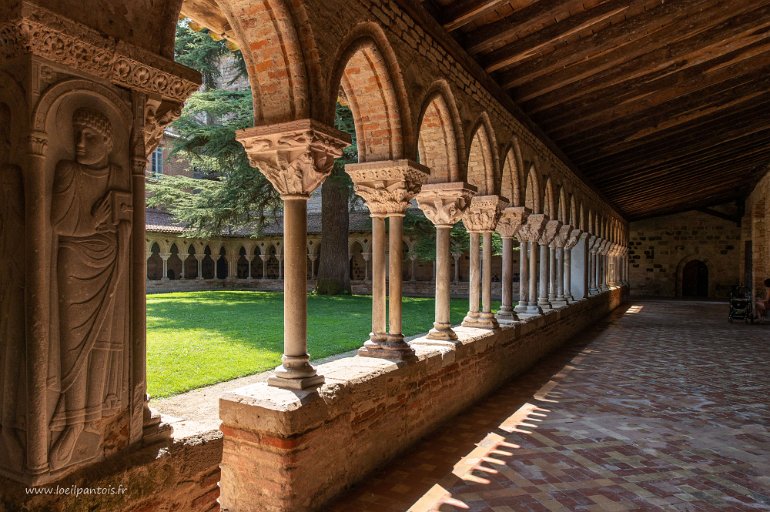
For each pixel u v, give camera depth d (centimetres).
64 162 210
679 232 2691
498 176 722
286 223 379
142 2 236
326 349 869
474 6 536
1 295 211
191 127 1806
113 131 227
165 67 242
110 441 228
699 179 1819
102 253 224
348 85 479
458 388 576
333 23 378
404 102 481
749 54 771
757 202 1845
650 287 2744
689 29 663
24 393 204
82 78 214
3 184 207
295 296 376
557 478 406
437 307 603
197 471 262
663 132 1103
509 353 748
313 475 344
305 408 335
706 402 631
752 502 371
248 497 338
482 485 392
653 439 497
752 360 913
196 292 2277
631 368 838
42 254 202
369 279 2556
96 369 222
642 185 1738
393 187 482
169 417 292
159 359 771
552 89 783
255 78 372
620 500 371
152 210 2659
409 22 485
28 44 194
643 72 760
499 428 526
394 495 375
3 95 206
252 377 691
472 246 718
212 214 1917
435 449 467
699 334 1262
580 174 1293
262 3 342
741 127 1177
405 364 463
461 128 600
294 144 359
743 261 2230
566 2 550
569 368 838
